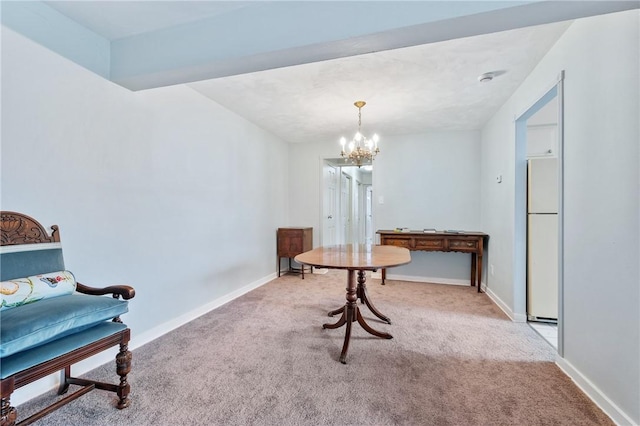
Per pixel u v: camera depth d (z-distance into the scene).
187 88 2.86
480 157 4.30
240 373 1.92
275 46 1.72
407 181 4.62
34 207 1.68
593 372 1.64
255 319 2.87
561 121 1.97
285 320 2.84
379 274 4.79
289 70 2.50
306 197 5.12
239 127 3.72
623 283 1.42
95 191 2.02
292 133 4.58
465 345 2.32
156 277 2.50
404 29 1.52
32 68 1.68
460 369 1.96
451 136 4.43
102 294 1.72
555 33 1.96
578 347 1.79
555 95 2.28
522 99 2.72
